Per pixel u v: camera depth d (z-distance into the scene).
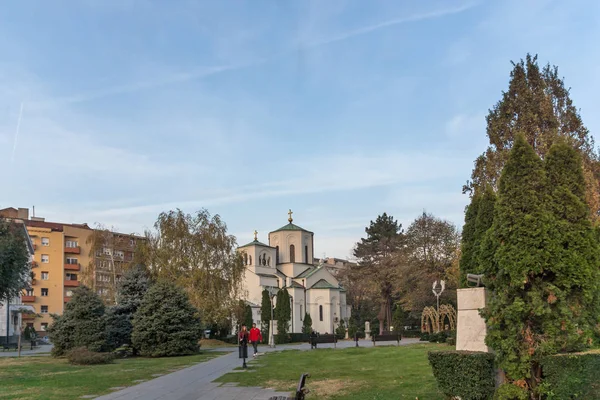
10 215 84.88
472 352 10.30
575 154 10.14
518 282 9.56
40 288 82.75
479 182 28.02
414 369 17.86
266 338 61.69
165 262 44.78
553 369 9.08
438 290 42.38
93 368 23.27
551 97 27.03
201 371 21.02
